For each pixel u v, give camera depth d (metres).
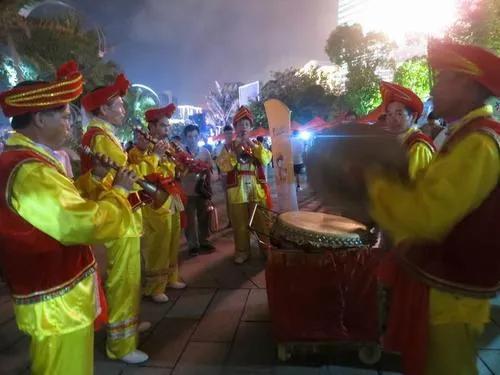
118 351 3.07
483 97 1.60
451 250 1.60
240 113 5.20
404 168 1.47
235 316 3.79
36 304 1.81
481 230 1.53
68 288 1.86
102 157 2.29
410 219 1.41
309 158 1.52
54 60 13.43
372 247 2.87
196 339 3.40
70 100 1.90
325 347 3.14
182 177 5.13
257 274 4.88
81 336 1.91
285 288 2.92
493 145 1.45
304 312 2.92
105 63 16.98
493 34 11.20
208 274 4.92
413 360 1.69
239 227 5.27
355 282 2.85
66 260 1.86
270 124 5.77
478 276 1.59
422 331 1.67
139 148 3.92
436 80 1.68
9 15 10.55
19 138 1.83
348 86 35.22
